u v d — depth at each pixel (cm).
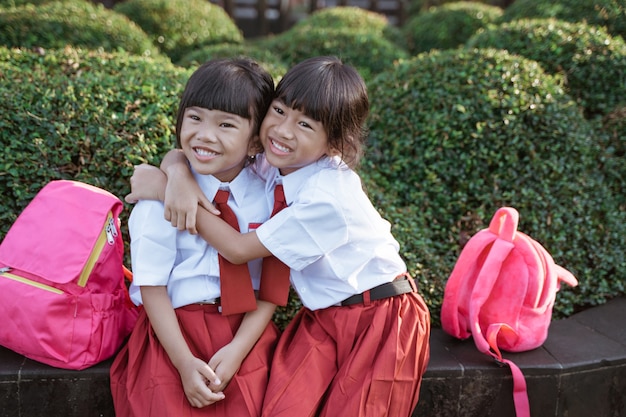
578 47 348
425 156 277
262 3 712
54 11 385
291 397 164
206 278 173
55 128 225
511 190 272
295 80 163
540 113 279
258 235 166
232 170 175
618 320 240
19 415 183
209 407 166
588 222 273
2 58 271
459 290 205
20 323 174
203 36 496
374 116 295
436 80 291
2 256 180
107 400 185
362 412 165
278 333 191
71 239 174
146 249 167
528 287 200
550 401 202
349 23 536
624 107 331
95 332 179
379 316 175
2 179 219
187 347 165
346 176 172
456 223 272
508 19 464
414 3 703
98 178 225
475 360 201
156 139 237
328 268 175
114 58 285
